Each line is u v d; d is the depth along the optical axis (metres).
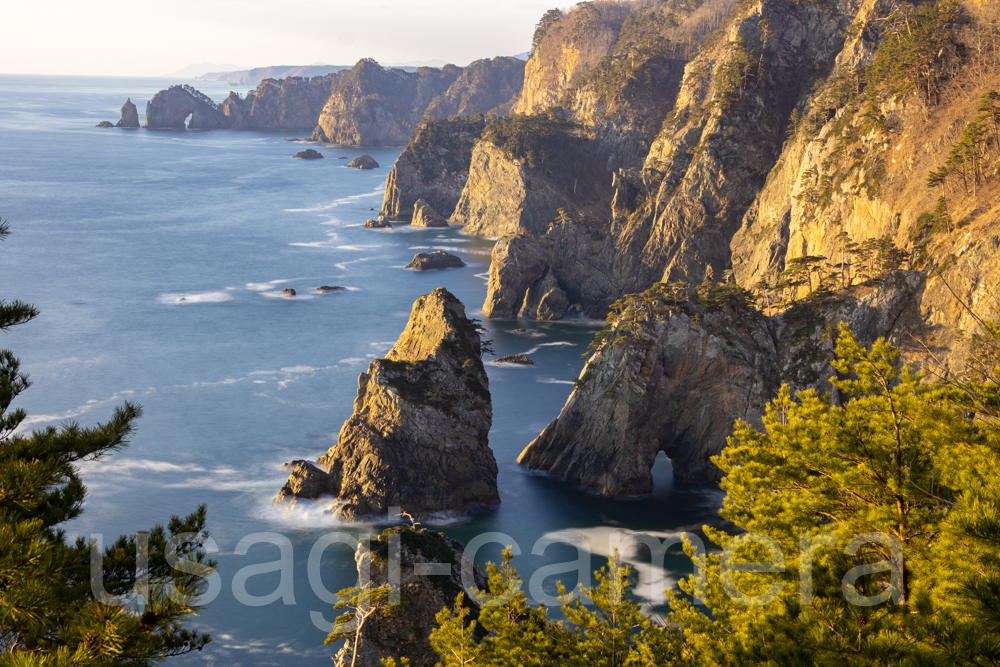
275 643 60.25
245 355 131.75
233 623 62.59
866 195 128.25
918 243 111.62
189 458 93.00
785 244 151.62
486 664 29.33
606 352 96.25
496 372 128.38
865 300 102.12
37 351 130.75
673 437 97.44
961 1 137.75
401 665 47.56
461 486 85.44
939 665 17.41
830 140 141.88
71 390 113.69
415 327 100.00
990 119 113.19
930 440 22.66
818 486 24.47
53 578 20.02
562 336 153.12
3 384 23.56
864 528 23.11
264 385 117.88
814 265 126.44
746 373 95.94
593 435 94.06
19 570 19.12
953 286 98.12
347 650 49.16
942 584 19.11
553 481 94.12
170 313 156.12
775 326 104.25
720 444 95.88
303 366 126.94
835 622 21.02
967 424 22.41
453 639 30.30
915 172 122.62
